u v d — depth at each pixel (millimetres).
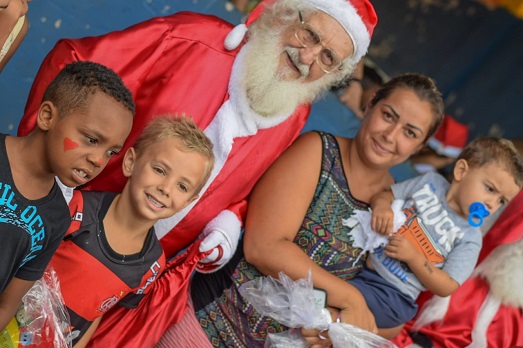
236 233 2734
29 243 2002
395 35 4387
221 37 2697
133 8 3840
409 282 2891
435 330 3285
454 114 4445
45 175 2037
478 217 2910
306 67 2625
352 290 2762
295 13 2617
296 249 2719
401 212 2891
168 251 2795
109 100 2084
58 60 2537
